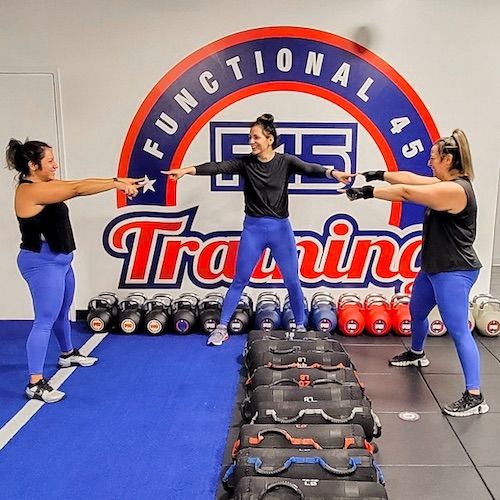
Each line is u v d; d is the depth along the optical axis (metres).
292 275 4.11
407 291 4.66
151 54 4.39
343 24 4.32
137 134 4.50
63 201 3.30
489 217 4.55
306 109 4.44
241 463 2.30
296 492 2.10
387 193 2.98
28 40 4.37
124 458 2.72
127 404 3.27
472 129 4.44
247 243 4.05
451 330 3.14
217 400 3.32
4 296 4.71
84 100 4.45
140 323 4.42
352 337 4.34
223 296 4.62
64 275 3.39
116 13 4.33
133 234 4.63
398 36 4.33
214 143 4.51
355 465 2.26
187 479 2.55
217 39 4.36
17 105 4.45
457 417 3.09
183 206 4.59
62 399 3.32
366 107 4.43
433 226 3.12
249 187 4.00
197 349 4.11
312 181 4.53
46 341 3.33
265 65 4.39
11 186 4.53
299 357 3.36
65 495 2.44
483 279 4.66
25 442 2.86
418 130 4.46
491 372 3.71
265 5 4.30
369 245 4.61
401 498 2.39
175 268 4.68
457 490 2.46
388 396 3.34
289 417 2.69
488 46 4.32
